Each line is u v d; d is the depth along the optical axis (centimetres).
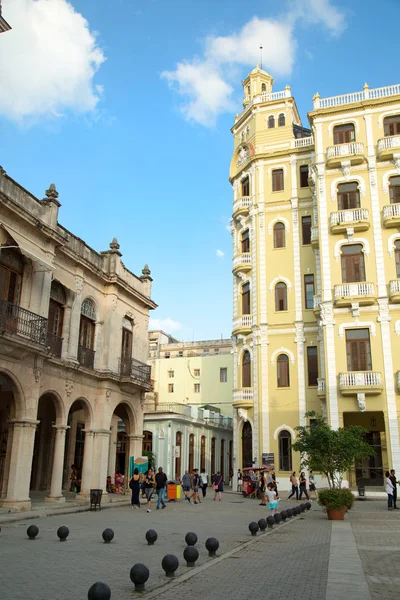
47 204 2323
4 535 1459
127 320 3083
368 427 3269
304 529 1669
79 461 3322
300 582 923
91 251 2741
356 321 3212
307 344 3644
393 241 3278
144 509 2402
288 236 3881
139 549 1267
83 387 2569
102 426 2653
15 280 2119
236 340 3969
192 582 931
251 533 1536
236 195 4291
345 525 1767
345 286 3241
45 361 2248
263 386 3666
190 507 2539
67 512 2089
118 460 4306
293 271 3797
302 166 3978
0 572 991
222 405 6081
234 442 3847
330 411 3122
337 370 3178
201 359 6325
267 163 4069
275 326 3741
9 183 2072
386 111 3484
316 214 3722
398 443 2983
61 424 2367
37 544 1312
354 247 3353
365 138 3488
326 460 2225
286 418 3569
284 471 3500
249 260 4000
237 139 4491
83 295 2639
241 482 3712
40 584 905
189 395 6266
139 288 3244
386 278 3228
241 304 4034
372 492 3047
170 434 4381
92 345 2741
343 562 1088
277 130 4131
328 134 3575
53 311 2436
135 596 835
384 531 1603
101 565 1070
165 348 7300
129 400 2989
